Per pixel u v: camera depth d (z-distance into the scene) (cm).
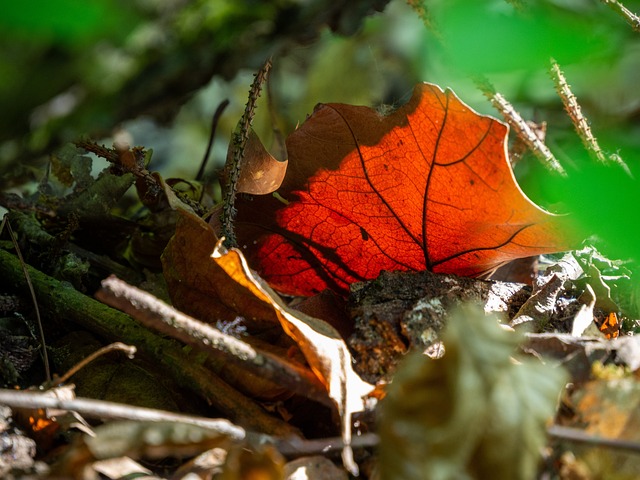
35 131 55
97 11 50
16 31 50
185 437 53
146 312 54
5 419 55
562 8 69
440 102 57
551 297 60
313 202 62
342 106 58
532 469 51
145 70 55
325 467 55
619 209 54
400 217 61
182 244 59
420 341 58
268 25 56
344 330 61
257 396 57
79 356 61
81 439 53
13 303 62
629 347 57
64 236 65
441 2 66
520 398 51
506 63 60
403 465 51
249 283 57
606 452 53
